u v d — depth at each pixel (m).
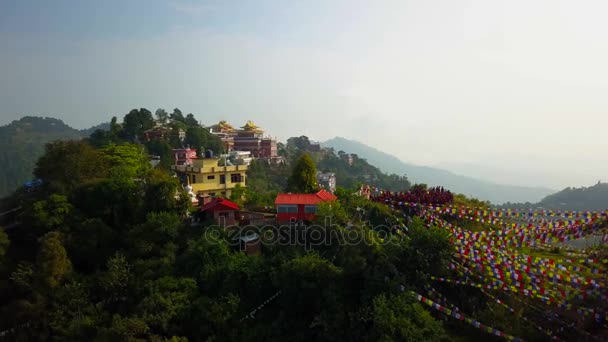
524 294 28.06
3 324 29.66
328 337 26.70
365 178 195.12
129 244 36.41
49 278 30.81
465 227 36.34
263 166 133.88
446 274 29.30
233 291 31.22
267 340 27.81
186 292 30.47
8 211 43.56
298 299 29.39
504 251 28.62
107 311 30.23
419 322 25.19
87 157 45.06
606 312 24.97
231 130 159.38
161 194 40.19
